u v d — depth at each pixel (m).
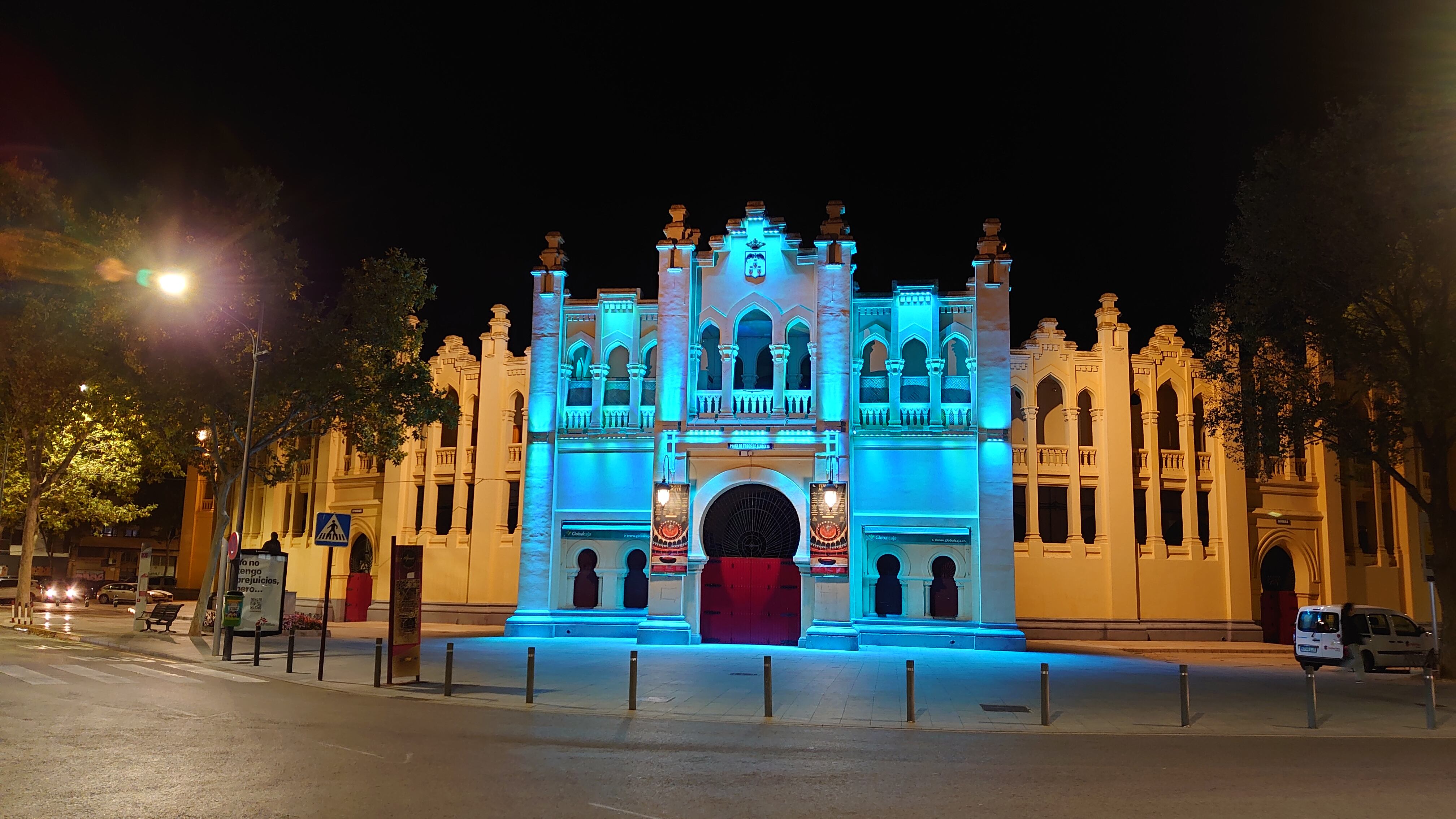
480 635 33.75
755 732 14.61
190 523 53.19
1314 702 15.94
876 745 13.55
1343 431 24.00
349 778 10.56
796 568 31.05
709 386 32.62
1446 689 21.28
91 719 14.03
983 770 11.82
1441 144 21.05
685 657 25.94
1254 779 11.48
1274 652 33.06
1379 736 15.26
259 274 28.28
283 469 31.03
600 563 32.47
